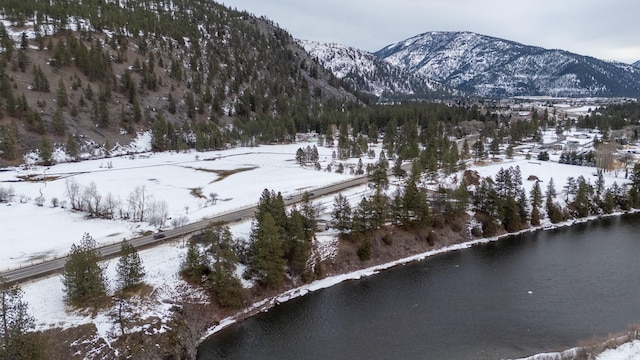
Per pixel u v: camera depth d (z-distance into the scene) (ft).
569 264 304.09
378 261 306.76
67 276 197.88
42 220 325.83
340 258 295.89
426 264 308.60
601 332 213.46
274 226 257.34
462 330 219.41
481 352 198.90
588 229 380.99
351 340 212.02
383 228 328.29
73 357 177.27
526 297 254.68
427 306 246.27
